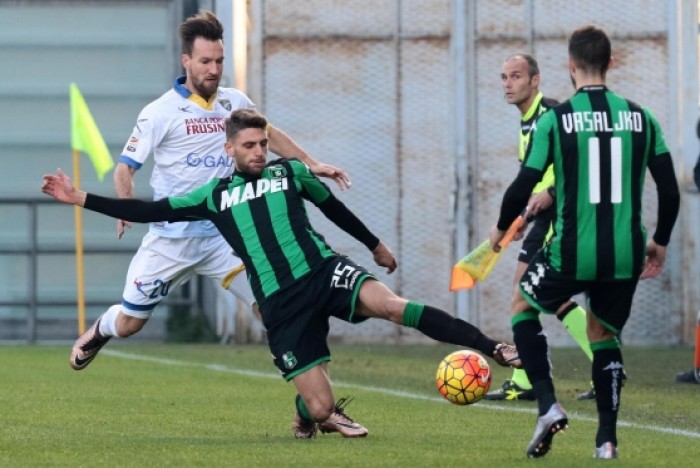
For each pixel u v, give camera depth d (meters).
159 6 58.94
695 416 30.84
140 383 38.25
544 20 56.06
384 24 56.59
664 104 55.84
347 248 56.81
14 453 22.91
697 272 55.47
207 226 30.03
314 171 27.73
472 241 56.34
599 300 22.31
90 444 24.22
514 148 56.19
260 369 43.53
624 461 21.64
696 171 40.72
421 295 56.62
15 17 58.66
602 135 21.77
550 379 22.22
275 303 24.66
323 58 56.62
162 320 58.50
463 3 56.19
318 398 24.61
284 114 56.75
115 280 58.88
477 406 32.53
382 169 56.62
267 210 24.84
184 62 29.38
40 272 58.53
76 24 58.91
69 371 42.22
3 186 58.47
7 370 42.50
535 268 22.38
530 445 22.05
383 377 41.41
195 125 29.48
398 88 56.59
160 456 22.41
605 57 22.11
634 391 36.97
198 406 32.03
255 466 21.14
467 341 23.14
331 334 57.25
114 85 59.00
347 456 22.42
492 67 56.22
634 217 21.95
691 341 55.50
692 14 55.56
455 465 21.16
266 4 56.62
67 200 24.66
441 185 56.50
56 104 58.81
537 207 28.88
